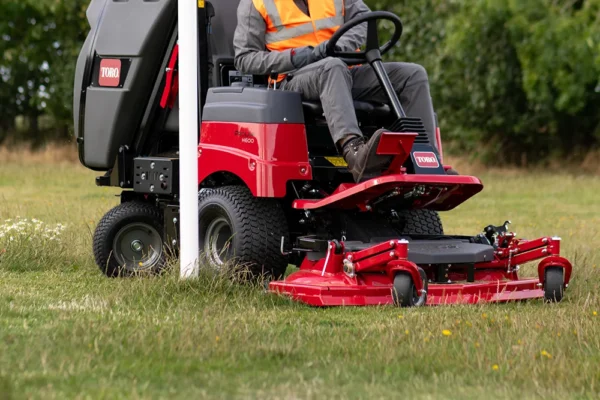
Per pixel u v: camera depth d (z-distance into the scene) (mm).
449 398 9422
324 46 15453
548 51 48594
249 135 15594
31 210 29281
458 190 15164
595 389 9836
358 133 14727
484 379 10078
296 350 11047
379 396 9422
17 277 17531
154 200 19031
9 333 11812
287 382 9844
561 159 58375
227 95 16188
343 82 14906
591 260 19297
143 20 18047
